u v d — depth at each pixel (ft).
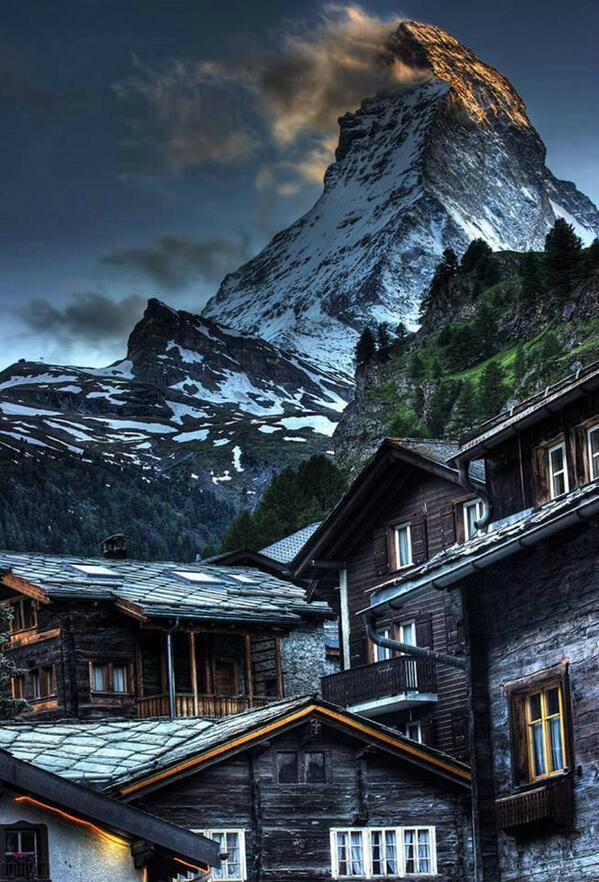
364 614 97.66
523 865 88.33
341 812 123.54
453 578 90.07
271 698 173.37
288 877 120.88
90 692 165.78
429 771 125.59
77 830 90.58
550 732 87.71
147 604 164.86
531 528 85.25
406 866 124.06
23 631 171.63
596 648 84.07
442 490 166.50
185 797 119.14
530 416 98.73
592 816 82.99
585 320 647.15
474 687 91.91
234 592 177.47
